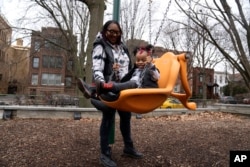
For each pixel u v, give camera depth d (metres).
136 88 2.90
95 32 10.79
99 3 10.79
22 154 3.75
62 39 22.23
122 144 4.42
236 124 7.73
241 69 3.27
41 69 46.66
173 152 4.07
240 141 4.98
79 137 4.76
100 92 2.82
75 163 3.48
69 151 3.92
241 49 3.22
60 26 19.92
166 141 4.70
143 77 3.02
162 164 3.61
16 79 48.00
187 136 5.22
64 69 46.72
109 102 2.82
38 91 46.66
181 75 3.30
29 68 46.81
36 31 19.03
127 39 23.56
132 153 3.73
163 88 2.95
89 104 10.70
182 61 3.25
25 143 4.27
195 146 4.44
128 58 3.37
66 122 6.96
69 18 21.64
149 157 3.81
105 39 3.22
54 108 8.28
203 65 34.91
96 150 4.00
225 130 6.20
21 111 8.02
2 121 6.92
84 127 5.94
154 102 2.86
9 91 47.28
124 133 3.73
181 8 10.07
